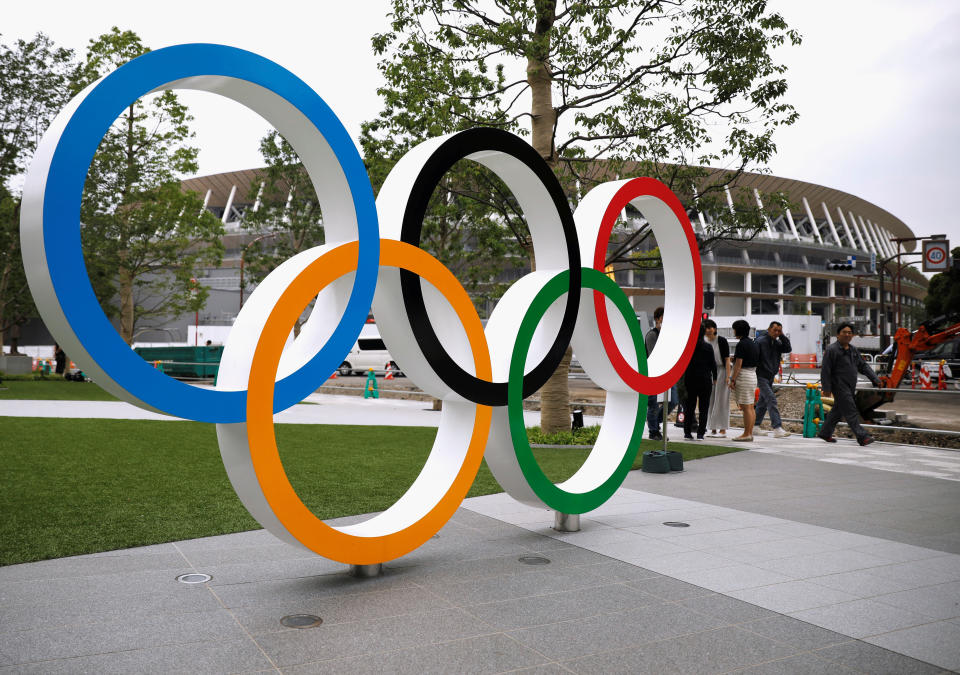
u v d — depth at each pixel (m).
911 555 4.96
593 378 6.14
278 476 3.86
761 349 12.44
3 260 25.23
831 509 6.49
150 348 40.72
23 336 54.75
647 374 6.21
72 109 3.09
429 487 4.88
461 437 4.99
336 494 6.72
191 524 5.50
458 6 10.47
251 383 3.73
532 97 11.20
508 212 11.71
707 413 11.54
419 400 21.73
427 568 4.60
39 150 3.08
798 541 5.33
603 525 5.83
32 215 3.02
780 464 9.16
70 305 3.04
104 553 4.74
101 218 25.41
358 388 26.11
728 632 3.53
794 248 77.38
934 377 27.44
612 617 3.73
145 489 6.69
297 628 3.52
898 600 4.02
